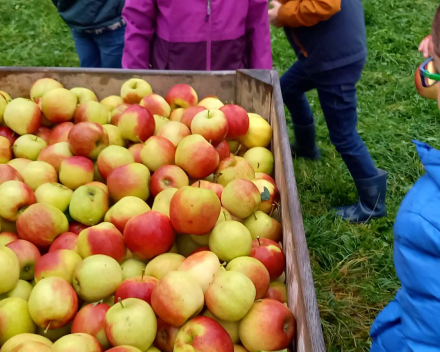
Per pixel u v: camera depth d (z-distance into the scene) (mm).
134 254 1818
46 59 5504
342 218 3426
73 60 5543
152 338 1489
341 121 3105
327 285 2941
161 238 1762
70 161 2113
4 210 1887
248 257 1728
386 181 3459
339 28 2822
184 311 1480
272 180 2248
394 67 5359
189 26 2873
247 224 1988
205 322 1478
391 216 3406
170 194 1947
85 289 1606
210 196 1755
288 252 1761
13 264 1624
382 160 3980
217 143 2293
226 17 2873
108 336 1468
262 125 2451
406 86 4949
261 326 1532
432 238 1257
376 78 5098
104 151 2160
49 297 1518
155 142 2176
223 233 1758
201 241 1869
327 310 2729
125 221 1890
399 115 4605
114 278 1648
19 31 6168
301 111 3654
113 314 1467
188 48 2932
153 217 1773
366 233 3271
